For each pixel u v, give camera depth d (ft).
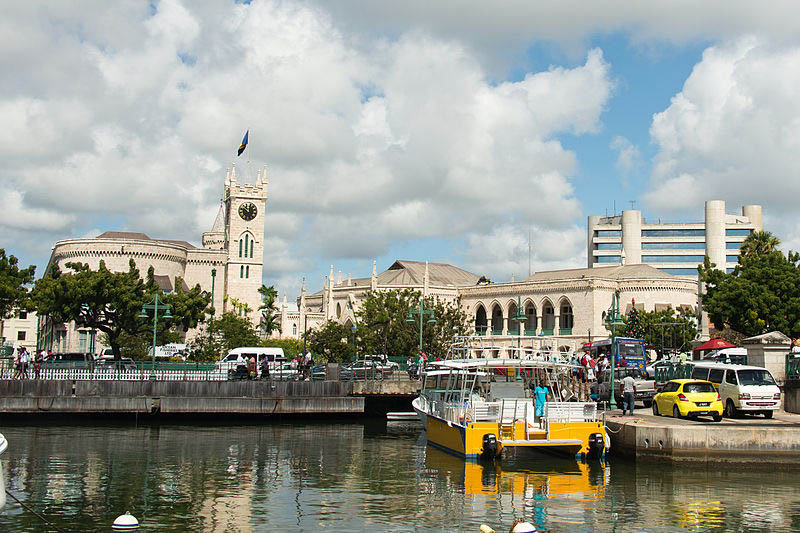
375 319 276.62
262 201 493.77
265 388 182.09
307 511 82.64
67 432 155.22
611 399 140.26
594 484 95.71
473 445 111.34
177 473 106.22
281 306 507.71
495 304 416.46
